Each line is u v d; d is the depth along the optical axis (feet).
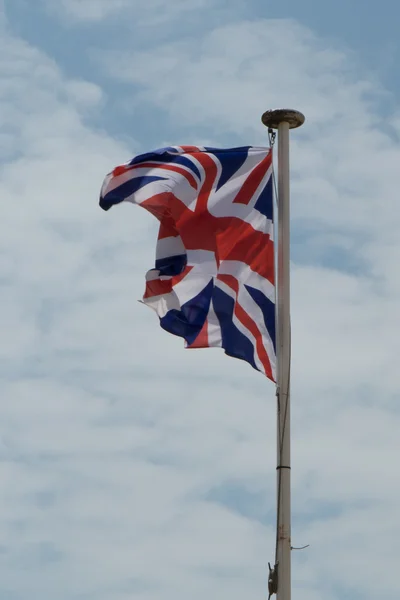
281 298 72.18
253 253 74.28
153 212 76.02
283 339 71.36
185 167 75.87
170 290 75.15
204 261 74.28
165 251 76.02
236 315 73.20
